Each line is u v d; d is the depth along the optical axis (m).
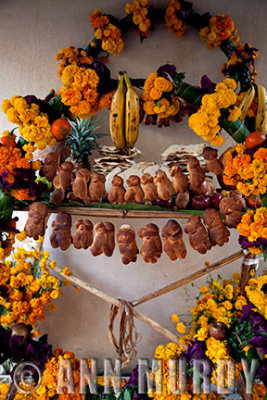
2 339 2.40
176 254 2.33
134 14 2.74
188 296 2.89
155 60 2.89
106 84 2.34
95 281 2.87
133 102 2.28
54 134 2.22
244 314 2.30
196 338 2.56
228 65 2.70
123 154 2.55
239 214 2.27
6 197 2.17
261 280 2.29
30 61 2.86
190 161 2.37
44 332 2.85
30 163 2.20
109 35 2.71
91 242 2.34
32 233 2.22
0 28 2.87
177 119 2.74
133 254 2.34
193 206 2.38
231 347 2.40
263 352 2.20
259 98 2.41
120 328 2.57
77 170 2.47
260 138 2.19
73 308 2.87
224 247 2.92
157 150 2.90
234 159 2.19
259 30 2.89
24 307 2.44
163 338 2.86
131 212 2.36
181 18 2.76
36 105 2.19
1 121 2.85
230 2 2.88
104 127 2.87
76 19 2.87
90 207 2.36
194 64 2.89
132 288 2.88
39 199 2.31
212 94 2.14
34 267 2.62
